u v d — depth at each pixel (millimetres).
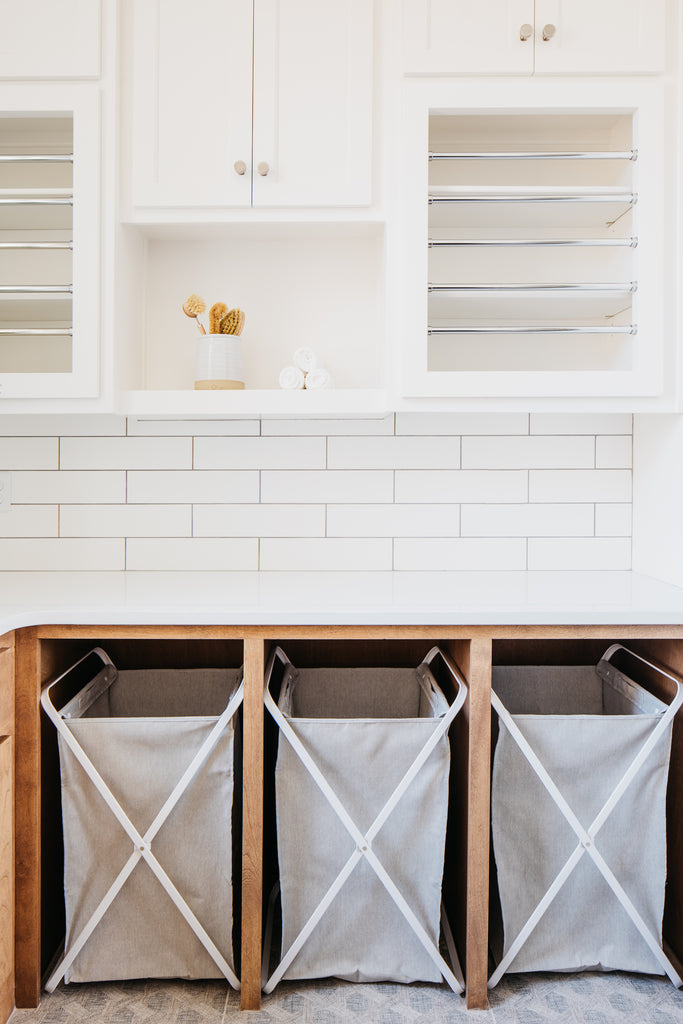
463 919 1617
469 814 1539
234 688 1778
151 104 1732
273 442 2068
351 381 2041
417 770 1501
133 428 2064
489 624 1512
